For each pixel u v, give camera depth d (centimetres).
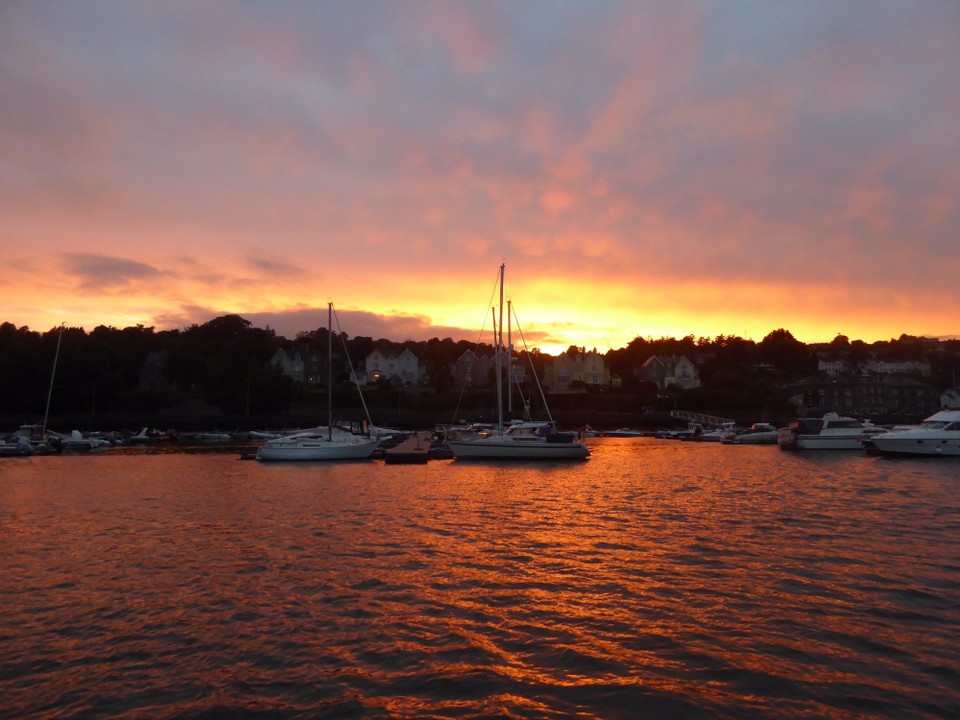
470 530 2091
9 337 10362
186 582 1537
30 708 960
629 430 9138
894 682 1001
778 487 3100
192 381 10431
